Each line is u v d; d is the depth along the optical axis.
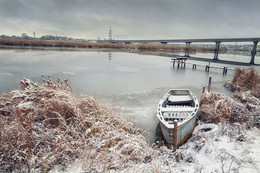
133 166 4.82
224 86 17.39
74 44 78.94
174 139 6.16
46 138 5.25
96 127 5.75
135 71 25.09
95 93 13.65
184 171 4.93
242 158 5.33
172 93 11.99
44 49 60.72
